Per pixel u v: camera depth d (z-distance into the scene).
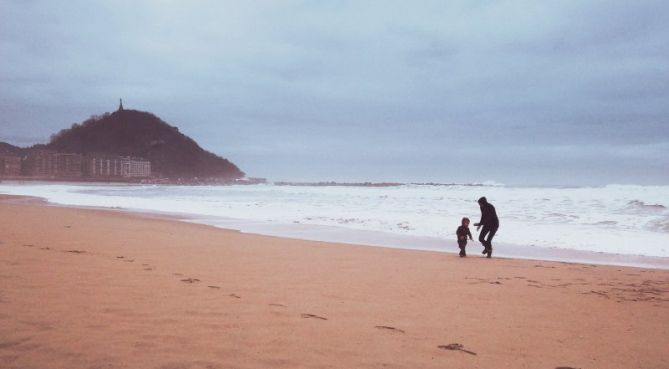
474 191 47.47
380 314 5.36
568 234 16.19
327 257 10.41
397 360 3.78
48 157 194.50
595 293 7.29
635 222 18.67
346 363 3.63
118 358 3.44
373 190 59.12
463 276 8.57
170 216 22.98
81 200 37.31
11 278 6.00
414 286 7.35
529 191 42.19
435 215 23.77
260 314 5.00
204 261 8.83
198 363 3.42
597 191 35.56
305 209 28.41
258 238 13.98
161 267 7.77
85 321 4.33
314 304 5.69
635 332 5.05
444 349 4.17
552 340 4.66
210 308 5.12
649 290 7.62
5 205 26.56
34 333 3.90
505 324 5.19
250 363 3.49
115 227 14.98
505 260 11.23
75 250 9.08
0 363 3.24
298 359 3.65
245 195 52.16
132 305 5.03
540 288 7.58
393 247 13.65
